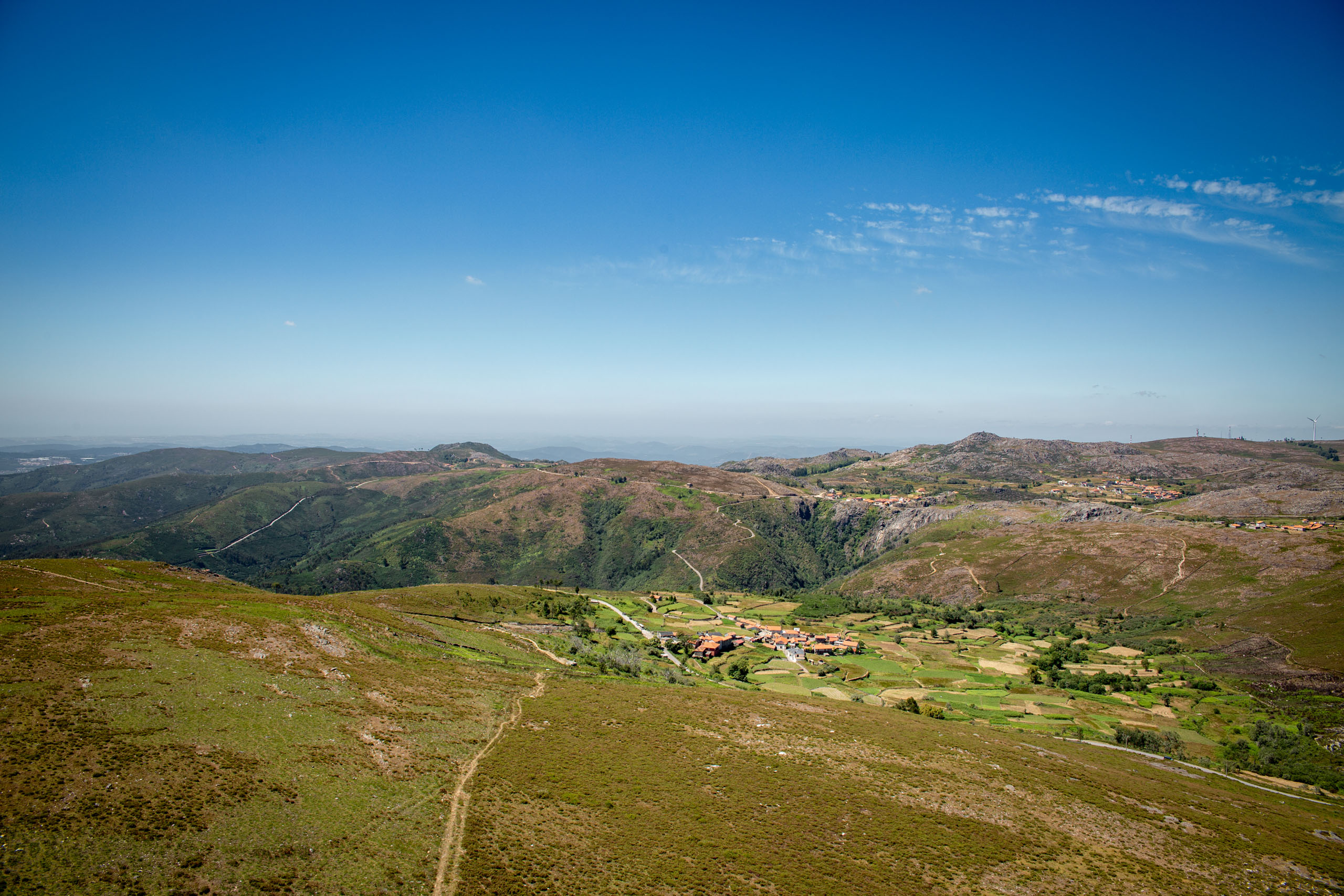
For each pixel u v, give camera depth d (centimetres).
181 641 6006
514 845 4197
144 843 3366
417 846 3997
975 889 4409
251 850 3559
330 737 5100
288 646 6731
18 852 3070
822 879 4294
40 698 4412
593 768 5562
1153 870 4981
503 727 6303
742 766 6012
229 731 4719
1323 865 5419
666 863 4269
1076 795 6303
